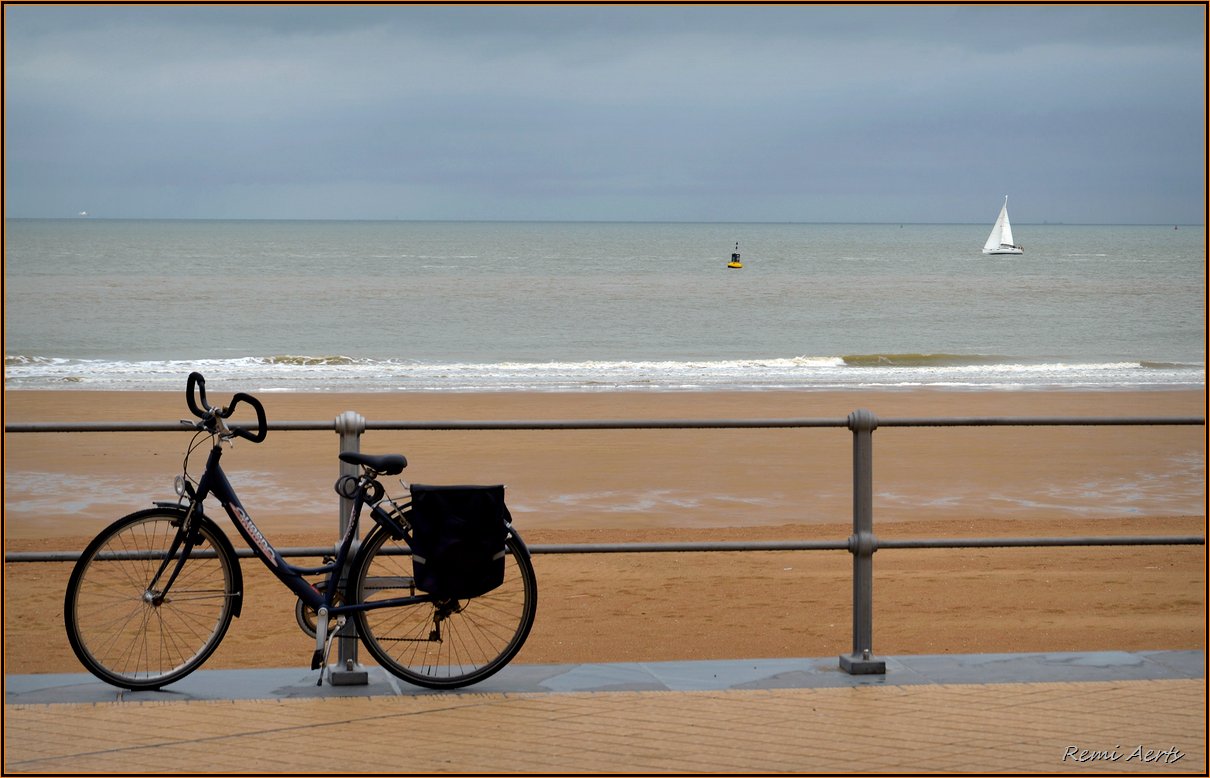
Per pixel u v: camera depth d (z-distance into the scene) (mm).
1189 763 4414
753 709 4984
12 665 7223
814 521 13547
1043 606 9328
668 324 50656
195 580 5715
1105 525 13289
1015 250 139750
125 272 87062
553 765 4367
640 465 17125
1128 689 5262
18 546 11625
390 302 60625
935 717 4891
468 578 5145
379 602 5191
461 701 5070
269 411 22906
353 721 4812
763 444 19047
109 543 5301
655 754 4480
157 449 17984
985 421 5574
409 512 5309
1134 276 92875
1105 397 26500
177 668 5234
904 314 56344
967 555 11406
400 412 22938
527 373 31359
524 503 14422
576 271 98688
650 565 10750
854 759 4434
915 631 8516
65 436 19078
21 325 46625
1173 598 9633
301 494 14828
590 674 5492
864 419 5480
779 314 55844
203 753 4449
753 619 8836
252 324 48438
